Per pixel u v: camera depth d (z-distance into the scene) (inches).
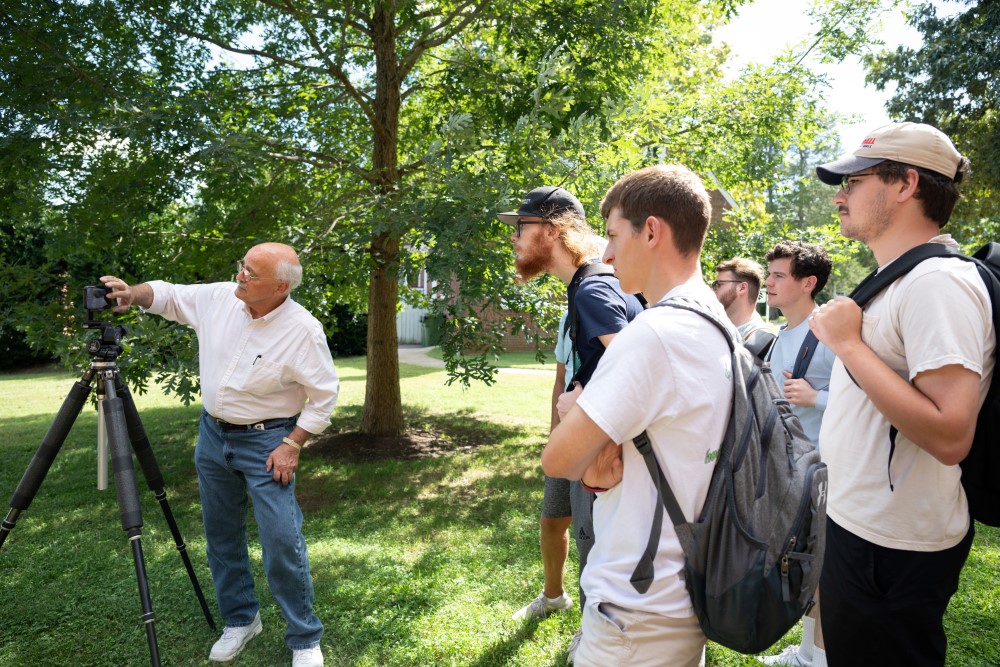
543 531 115.0
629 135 221.6
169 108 193.5
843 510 64.0
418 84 293.9
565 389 95.3
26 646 111.4
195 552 156.7
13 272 214.4
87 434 319.3
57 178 209.8
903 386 54.6
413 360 724.7
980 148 641.6
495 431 323.9
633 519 48.3
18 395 470.3
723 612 45.4
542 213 91.1
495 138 243.6
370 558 151.9
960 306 54.1
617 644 48.2
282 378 101.9
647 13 250.4
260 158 207.9
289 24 268.4
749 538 45.4
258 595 130.2
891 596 60.8
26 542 164.2
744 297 128.6
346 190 294.8
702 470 46.7
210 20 245.8
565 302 292.7
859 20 266.4
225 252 234.8
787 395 104.7
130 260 237.9
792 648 107.3
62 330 209.8
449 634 114.0
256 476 102.3
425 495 213.6
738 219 264.1
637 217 51.8
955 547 60.4
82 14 208.2
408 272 207.0
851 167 63.1
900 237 61.9
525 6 251.9
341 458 266.1
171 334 199.3
